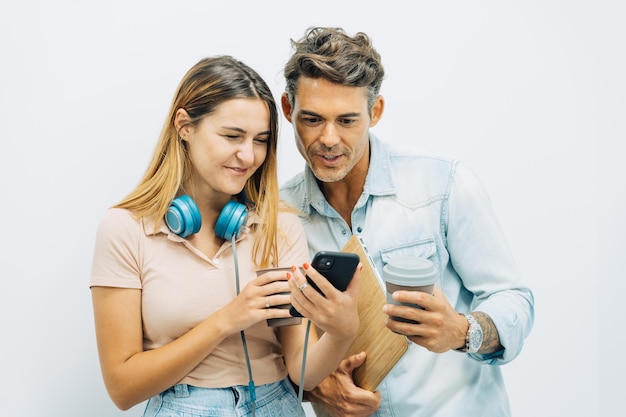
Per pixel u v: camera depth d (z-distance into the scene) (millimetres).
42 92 1819
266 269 1258
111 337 1278
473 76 2146
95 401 1906
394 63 2100
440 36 2115
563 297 2271
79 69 1835
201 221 1336
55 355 1864
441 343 1282
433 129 2145
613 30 2189
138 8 1868
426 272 1212
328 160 1405
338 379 1445
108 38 1850
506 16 2148
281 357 1387
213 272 1313
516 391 2307
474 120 2162
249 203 1410
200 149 1290
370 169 1541
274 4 1985
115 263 1281
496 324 1375
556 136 2211
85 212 1863
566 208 2238
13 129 1812
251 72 1303
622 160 2234
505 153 2193
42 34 1812
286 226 1421
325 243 1579
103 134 1863
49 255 1846
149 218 1312
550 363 2297
